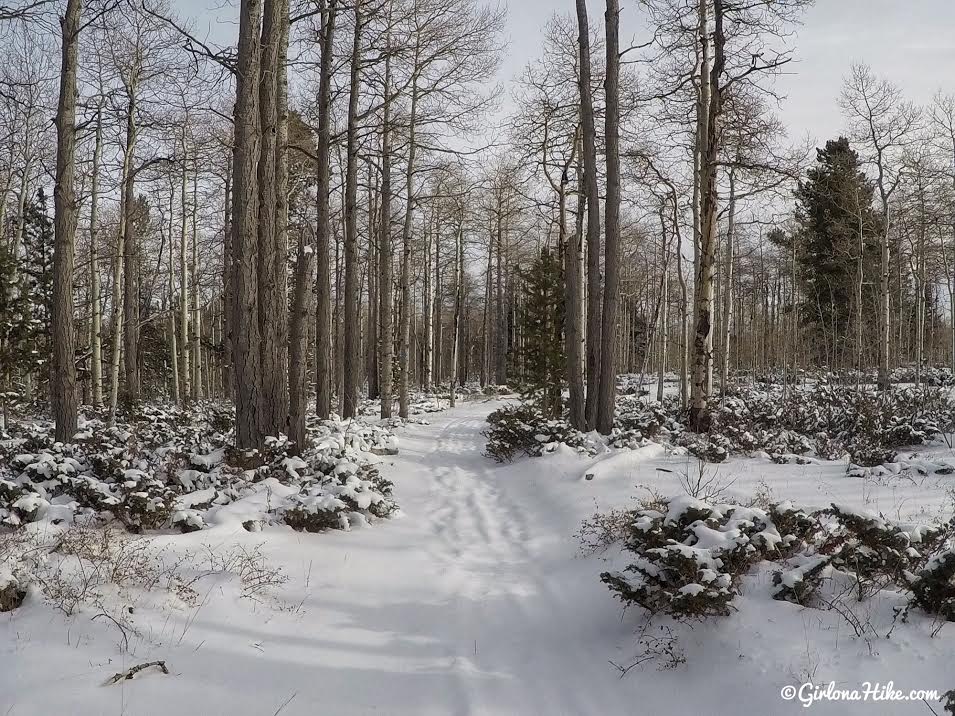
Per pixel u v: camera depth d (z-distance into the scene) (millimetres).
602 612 5043
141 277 28406
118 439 10367
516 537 7633
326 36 13023
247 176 8930
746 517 4820
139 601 4527
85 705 3332
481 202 27344
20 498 5785
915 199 22797
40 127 16984
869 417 13023
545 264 17781
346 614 5098
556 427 12008
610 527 6621
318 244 14344
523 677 4172
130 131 15555
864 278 28078
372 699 3822
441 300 36062
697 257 17359
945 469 8680
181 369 27297
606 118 12734
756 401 17203
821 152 28594
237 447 8906
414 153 18938
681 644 4141
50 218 22328
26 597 4316
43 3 9562
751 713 3383
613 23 12570
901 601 3992
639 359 51562
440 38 15375
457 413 24094
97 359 17000
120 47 14586
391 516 7949
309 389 28875
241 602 4914
